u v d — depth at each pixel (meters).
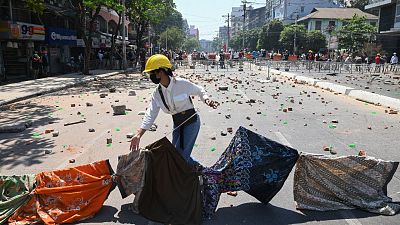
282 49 72.12
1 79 22.78
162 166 4.26
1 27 22.28
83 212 4.29
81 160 6.52
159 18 47.34
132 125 9.45
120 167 4.45
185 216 4.16
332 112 11.31
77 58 36.62
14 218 4.17
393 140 7.81
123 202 4.71
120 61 38.28
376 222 4.17
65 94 16.44
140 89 18.53
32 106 12.84
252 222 4.20
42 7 19.16
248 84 20.52
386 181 4.62
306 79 21.38
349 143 7.57
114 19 46.44
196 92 4.39
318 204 4.54
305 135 8.27
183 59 53.44
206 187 4.32
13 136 8.41
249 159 4.42
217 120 9.95
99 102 13.72
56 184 4.40
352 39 52.06
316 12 80.19
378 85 19.97
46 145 7.55
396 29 40.31
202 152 6.85
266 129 8.85
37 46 27.33
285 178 4.51
